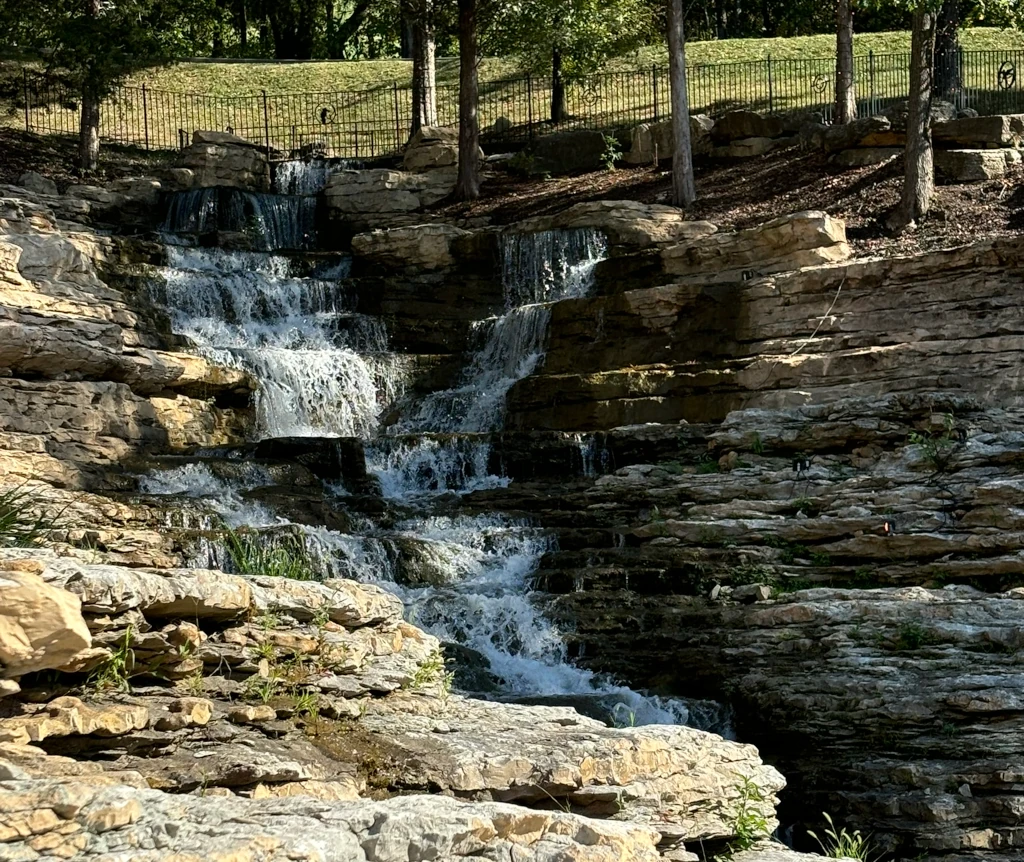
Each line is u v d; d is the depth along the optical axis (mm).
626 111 37062
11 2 30406
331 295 24938
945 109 28891
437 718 7820
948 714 11297
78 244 22047
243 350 21516
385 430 22391
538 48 32531
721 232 24672
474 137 29938
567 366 22031
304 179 32156
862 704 11609
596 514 16578
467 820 5488
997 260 18375
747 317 20609
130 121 38344
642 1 37500
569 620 14062
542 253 25141
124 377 18859
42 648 5281
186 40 36625
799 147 28344
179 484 16891
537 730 7871
